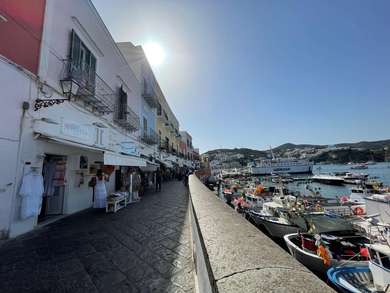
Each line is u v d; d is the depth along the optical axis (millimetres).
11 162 4902
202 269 1717
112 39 11148
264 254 1252
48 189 6848
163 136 26969
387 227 7738
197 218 2330
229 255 1257
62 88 6855
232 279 990
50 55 6316
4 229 4707
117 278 2998
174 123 35938
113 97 11203
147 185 19031
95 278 3002
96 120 9391
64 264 3465
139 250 4051
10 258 3725
